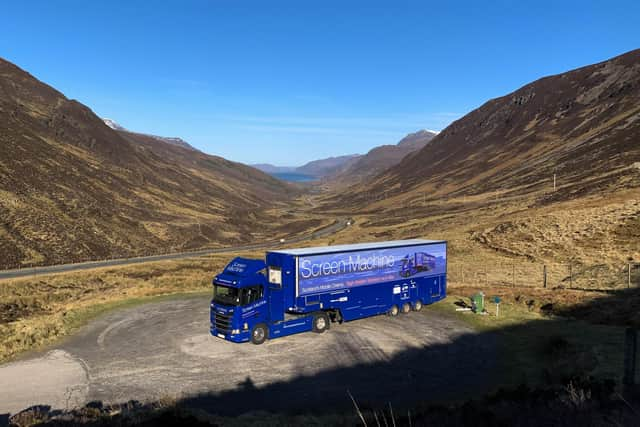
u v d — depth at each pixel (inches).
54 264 2672.2
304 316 967.6
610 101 6692.9
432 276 1197.7
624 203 2314.2
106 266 2610.7
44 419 557.3
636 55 7657.5
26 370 767.1
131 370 764.6
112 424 519.8
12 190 3383.4
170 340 936.9
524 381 666.2
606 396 452.4
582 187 3452.3
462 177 7440.9
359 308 1045.8
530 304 1185.4
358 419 539.5
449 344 887.1
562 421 385.1
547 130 7431.1
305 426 533.6
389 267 1100.5
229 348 879.1
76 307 1261.1
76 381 716.7
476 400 563.8
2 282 1756.9
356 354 836.6
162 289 1523.1
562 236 2081.7
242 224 6067.9
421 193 7504.9
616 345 781.3
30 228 2955.2
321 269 976.9
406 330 994.1
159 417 534.9
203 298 1385.3
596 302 1096.2
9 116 5187.0
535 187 4542.3
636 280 1289.4
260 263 922.7
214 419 565.6
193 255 3408.0
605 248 1815.9
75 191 4197.8
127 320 1110.4
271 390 676.7
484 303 1221.7
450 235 2726.4
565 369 665.6
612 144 4731.8
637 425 353.7
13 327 1034.7
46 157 4635.8
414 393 652.7
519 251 2059.5
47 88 7672.2
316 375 735.1
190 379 723.4
